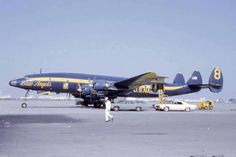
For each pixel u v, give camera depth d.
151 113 43.69
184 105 53.22
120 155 11.72
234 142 15.55
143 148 13.47
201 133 19.53
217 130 21.44
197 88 62.28
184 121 29.27
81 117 32.12
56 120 28.11
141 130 20.97
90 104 57.56
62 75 54.09
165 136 17.84
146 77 50.44
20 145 13.90
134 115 38.06
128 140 16.02
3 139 15.83
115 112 45.38
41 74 54.03
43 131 19.64
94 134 18.45
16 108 53.47
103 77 55.31
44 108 53.78
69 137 16.92
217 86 64.50
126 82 51.81
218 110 61.25
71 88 53.78
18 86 53.09
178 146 14.13
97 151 12.58
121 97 56.28
